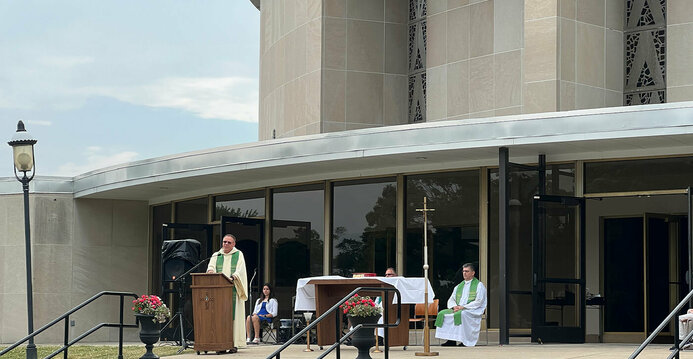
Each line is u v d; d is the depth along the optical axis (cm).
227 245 1752
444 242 2223
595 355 1555
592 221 2411
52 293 2831
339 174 2378
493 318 2145
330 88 2603
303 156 2214
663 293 2427
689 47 2233
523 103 2344
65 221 2858
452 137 2022
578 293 2036
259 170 2344
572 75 2234
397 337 1753
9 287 2834
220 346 1673
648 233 2406
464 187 2206
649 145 1967
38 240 2833
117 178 2655
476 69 2478
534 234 2009
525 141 1950
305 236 2434
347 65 2623
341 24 2631
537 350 1709
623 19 2348
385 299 1449
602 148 2016
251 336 2359
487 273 2156
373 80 2642
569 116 1914
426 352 1620
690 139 1884
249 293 2450
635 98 2316
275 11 2894
